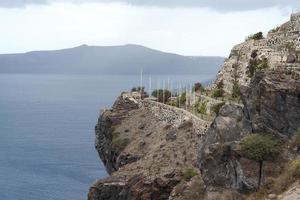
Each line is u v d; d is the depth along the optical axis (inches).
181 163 3238.2
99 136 4815.5
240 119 2443.4
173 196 2832.2
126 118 4510.3
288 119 2196.1
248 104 2357.3
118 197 3307.1
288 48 3260.3
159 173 3198.8
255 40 3873.0
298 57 2876.5
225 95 3801.7
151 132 3996.1
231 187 2203.5
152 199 3088.1
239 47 3983.8
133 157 3730.3
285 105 2210.9
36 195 5433.1
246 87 2434.8
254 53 3553.2
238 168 2158.0
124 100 4785.9
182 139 3491.6
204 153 2390.5
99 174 6382.9
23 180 6053.2
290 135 2176.4
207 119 3447.3
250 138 2192.4
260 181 2096.5
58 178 6176.2
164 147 3533.5
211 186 2294.5
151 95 5177.2
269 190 2020.2
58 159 7303.2
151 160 3449.8
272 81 2273.6
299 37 3358.8
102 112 4901.6
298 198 1791.3
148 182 3129.9
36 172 6476.4
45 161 7165.4
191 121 3567.9
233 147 2222.0
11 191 5580.7
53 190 5620.1
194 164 3144.7
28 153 7775.6
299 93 2196.1
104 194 3385.8
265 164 2123.5
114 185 3344.0
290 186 1940.2
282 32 3671.3
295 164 1979.6
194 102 4037.9
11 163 7017.7
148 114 4362.7
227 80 3892.7
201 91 4345.5
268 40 3666.3
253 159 2134.6
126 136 4178.2
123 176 3395.7
